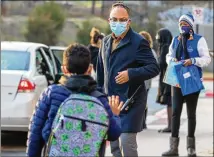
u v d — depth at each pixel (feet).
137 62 28.12
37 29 167.12
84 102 18.10
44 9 170.19
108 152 39.27
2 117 40.93
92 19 163.43
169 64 36.35
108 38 28.99
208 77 125.59
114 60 28.30
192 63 35.70
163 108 68.95
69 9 198.80
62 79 18.75
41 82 43.24
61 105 18.08
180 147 42.01
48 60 47.14
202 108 68.69
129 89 28.04
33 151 18.69
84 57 18.61
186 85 35.78
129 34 28.25
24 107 41.09
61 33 168.86
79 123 17.90
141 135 47.75
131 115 28.02
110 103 19.17
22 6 201.16
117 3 28.25
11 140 45.29
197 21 77.05
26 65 43.34
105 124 18.15
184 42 36.11
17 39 168.25
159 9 157.07
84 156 17.89
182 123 54.54
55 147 17.90
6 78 41.16
